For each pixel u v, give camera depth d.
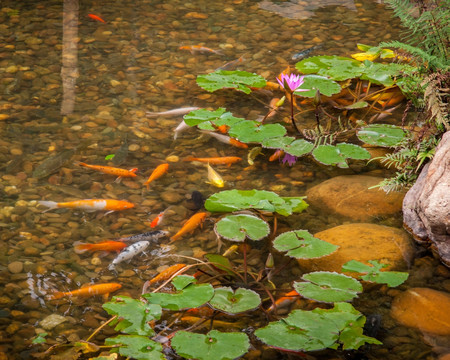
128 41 5.62
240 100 4.69
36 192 3.59
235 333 2.42
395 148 3.71
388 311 2.68
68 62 5.18
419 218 3.12
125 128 4.29
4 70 4.99
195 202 3.52
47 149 4.01
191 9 6.40
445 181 2.91
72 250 3.12
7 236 3.20
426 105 3.76
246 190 3.45
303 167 3.90
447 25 3.62
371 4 6.50
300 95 4.33
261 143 3.88
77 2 6.49
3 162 3.85
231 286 2.84
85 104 4.56
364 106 4.23
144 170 3.85
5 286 2.85
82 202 3.40
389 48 5.41
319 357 2.44
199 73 5.07
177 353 2.30
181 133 4.28
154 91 4.78
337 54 5.32
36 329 2.59
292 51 5.45
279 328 2.43
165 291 2.85
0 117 4.34
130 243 3.15
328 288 2.68
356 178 3.62
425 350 2.45
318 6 6.49
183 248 3.15
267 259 2.96
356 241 3.03
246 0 6.65
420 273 2.91
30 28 5.79
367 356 2.43
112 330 2.60
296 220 3.35
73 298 2.79
